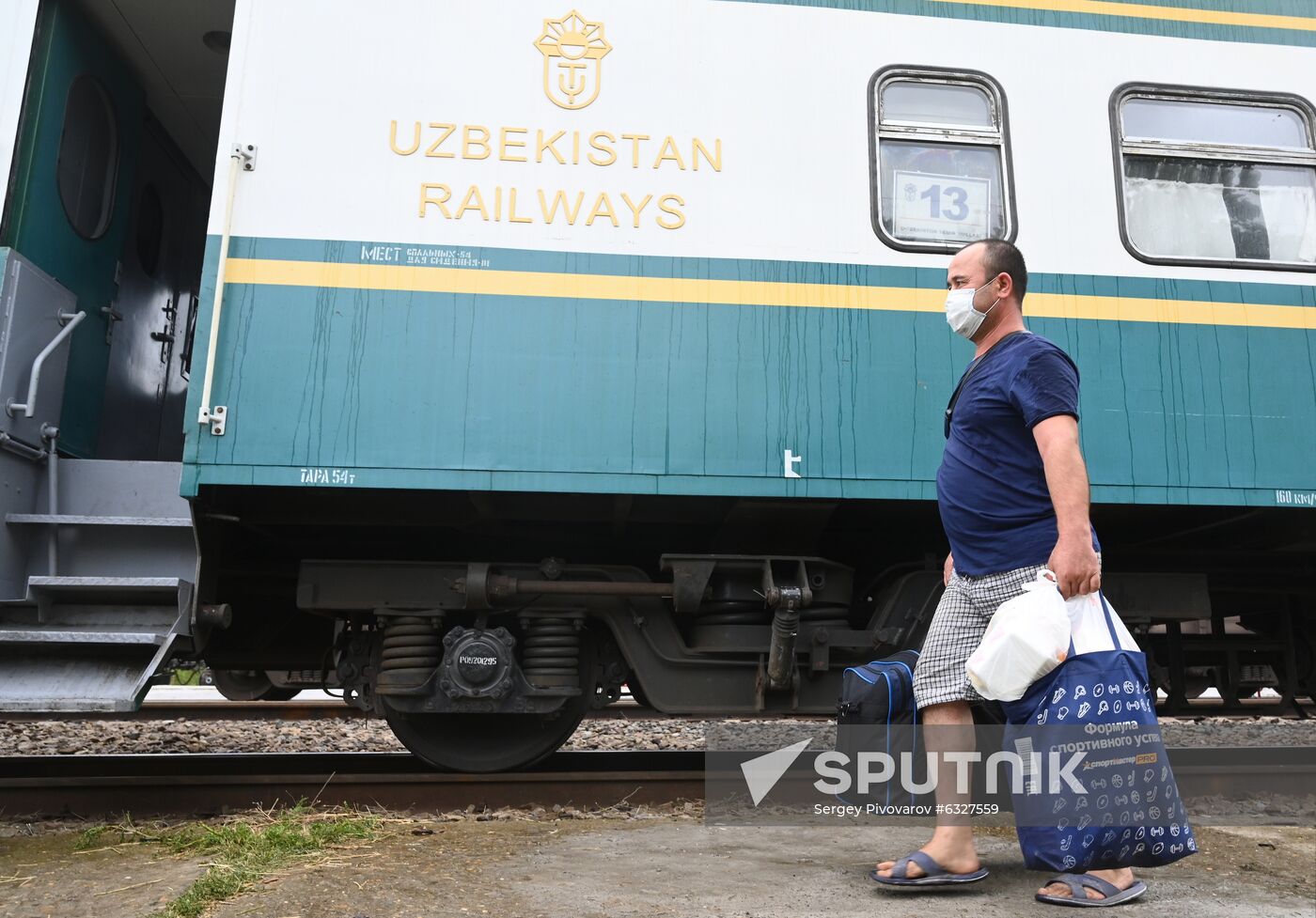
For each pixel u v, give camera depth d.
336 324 3.75
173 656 3.93
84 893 2.63
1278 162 4.36
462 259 3.83
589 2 4.06
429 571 4.13
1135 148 4.26
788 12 4.15
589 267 3.88
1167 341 4.11
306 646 5.22
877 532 4.95
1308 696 5.93
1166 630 5.53
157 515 4.05
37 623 3.79
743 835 3.47
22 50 4.17
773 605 4.04
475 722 4.34
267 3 3.93
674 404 3.83
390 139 3.88
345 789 3.98
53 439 4.04
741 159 4.02
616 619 4.23
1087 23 4.31
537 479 3.73
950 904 2.56
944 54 4.20
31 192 4.12
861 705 3.07
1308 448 4.12
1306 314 4.24
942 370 3.98
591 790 4.14
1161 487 4.00
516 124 3.95
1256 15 4.44
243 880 2.67
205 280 3.70
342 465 3.67
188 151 5.70
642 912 2.46
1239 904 2.64
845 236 4.02
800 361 3.91
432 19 3.98
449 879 2.76
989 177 4.16
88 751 5.57
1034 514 2.60
